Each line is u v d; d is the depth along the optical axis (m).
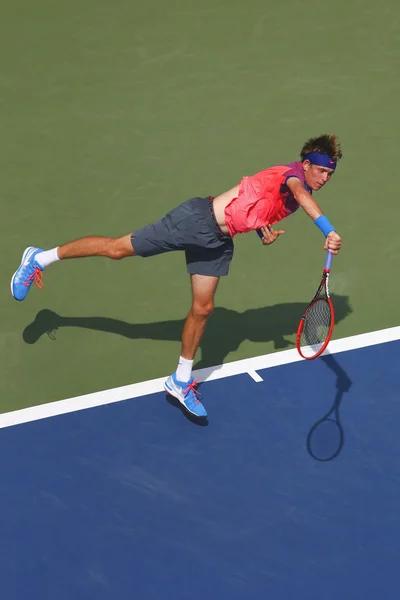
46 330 31.88
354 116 42.16
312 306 27.05
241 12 48.09
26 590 23.23
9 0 48.09
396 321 32.69
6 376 30.05
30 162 39.00
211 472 26.61
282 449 27.39
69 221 36.31
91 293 33.44
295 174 26.02
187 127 41.19
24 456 27.02
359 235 36.34
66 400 29.09
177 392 28.23
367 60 45.44
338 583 23.50
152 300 33.28
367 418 28.52
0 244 35.03
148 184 38.22
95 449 27.28
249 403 29.02
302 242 35.94
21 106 41.84
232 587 23.38
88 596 23.09
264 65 44.81
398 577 23.67
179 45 45.72
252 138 40.72
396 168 39.56
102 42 45.69
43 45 45.31
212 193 37.88
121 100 42.47
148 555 24.17
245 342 31.61
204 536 24.70
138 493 25.91
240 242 35.94
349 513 25.42
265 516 25.31
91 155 39.53
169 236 26.86
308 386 29.67
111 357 30.91
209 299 27.33
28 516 25.19
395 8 48.72
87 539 24.59
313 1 49.00
